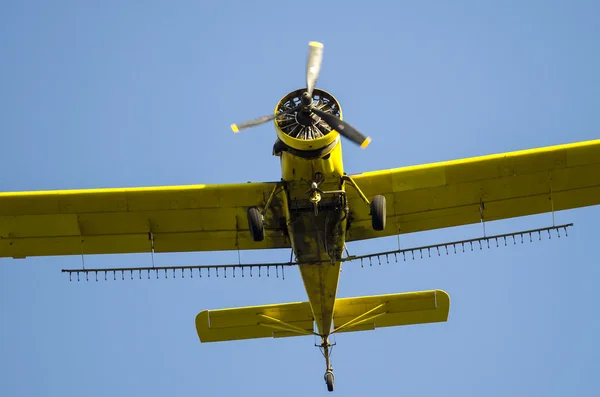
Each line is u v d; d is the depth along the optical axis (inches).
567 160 2672.2
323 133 2501.2
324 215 2581.2
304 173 2508.6
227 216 2770.7
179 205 2731.3
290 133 2493.8
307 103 2426.2
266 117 2454.5
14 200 2682.1
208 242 2861.7
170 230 2822.3
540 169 2696.9
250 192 2672.2
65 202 2699.3
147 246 2874.0
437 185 2726.4
